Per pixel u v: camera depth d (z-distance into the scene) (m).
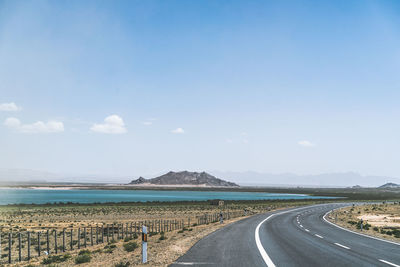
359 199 155.75
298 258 13.82
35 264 18.89
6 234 36.44
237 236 22.88
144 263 13.33
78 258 17.16
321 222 38.38
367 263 12.82
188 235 25.81
